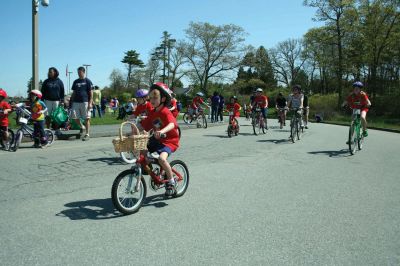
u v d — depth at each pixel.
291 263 3.58
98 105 23.73
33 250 3.77
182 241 4.05
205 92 57.28
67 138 12.21
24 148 10.08
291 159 9.27
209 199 5.68
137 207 5.03
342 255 3.78
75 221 4.62
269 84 73.44
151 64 70.88
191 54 56.62
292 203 5.53
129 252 3.76
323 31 40.38
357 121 10.51
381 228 4.55
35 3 12.77
